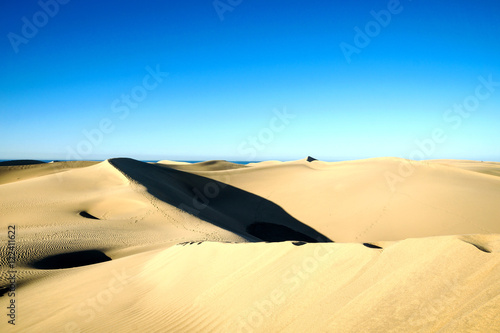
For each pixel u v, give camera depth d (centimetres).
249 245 556
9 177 5412
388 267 312
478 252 261
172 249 866
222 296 434
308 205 2936
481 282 229
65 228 1695
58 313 611
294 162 5281
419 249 310
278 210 2977
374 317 252
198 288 504
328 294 321
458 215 2108
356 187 3031
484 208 2147
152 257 977
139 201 2405
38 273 1020
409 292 260
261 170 4672
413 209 2297
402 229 2106
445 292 239
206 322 396
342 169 3984
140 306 553
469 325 197
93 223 1881
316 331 276
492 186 2567
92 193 2652
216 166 7012
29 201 2314
